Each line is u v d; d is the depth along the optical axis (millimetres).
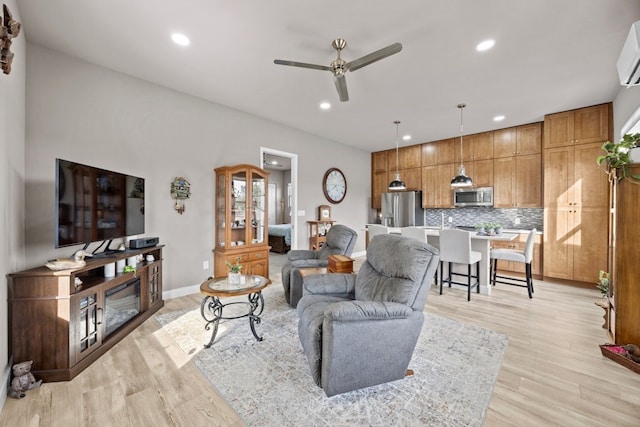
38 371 1939
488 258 3945
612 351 2223
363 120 4828
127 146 3242
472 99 3889
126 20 2287
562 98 3842
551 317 3090
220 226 4035
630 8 2100
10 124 2039
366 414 1641
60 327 1978
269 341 2518
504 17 2223
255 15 2217
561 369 2100
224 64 2984
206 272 4012
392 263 2127
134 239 3180
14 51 2123
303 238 5574
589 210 4121
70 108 2818
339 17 2234
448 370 2080
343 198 6488
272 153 5008
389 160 7016
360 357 1734
